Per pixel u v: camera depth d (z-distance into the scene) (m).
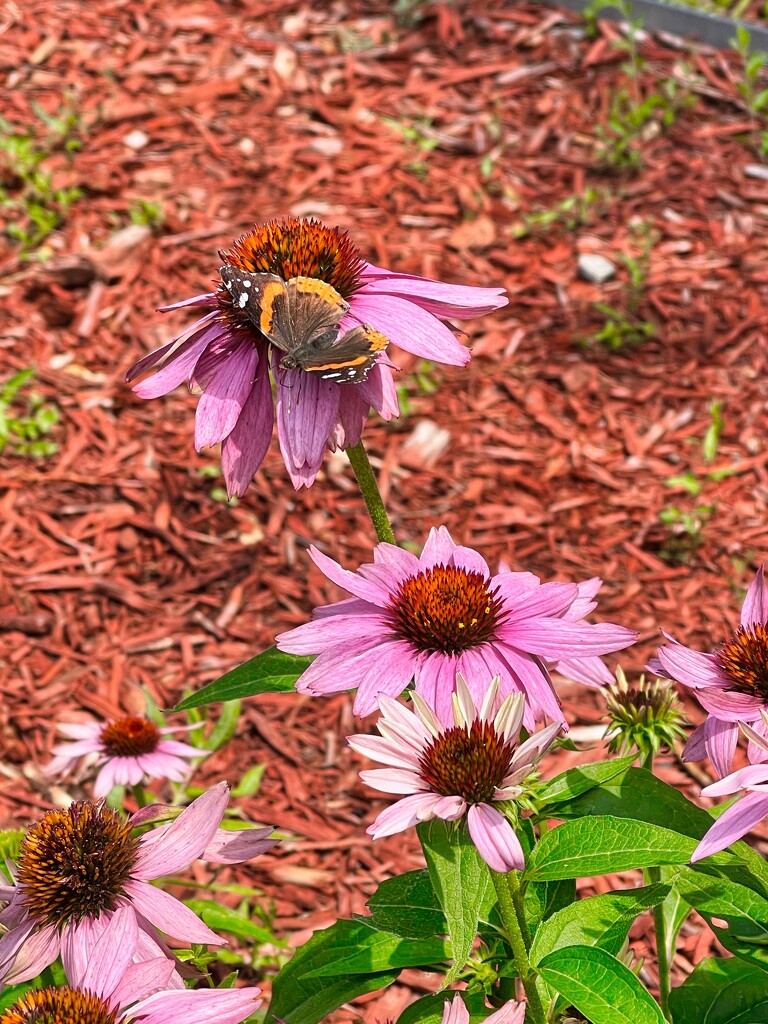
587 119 1.82
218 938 0.64
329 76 1.92
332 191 1.72
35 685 1.13
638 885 0.94
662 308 1.54
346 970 0.65
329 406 0.66
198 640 1.18
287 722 1.10
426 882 0.65
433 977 0.89
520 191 1.71
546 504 1.32
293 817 1.01
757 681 0.63
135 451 1.39
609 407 1.43
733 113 1.82
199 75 1.92
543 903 0.67
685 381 1.45
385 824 0.58
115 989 0.61
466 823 0.60
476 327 1.54
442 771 0.59
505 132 1.81
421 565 0.66
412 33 1.99
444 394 1.47
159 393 0.68
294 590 1.23
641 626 1.16
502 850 0.58
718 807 0.69
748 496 1.31
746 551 1.25
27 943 0.64
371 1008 0.87
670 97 1.82
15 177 1.72
